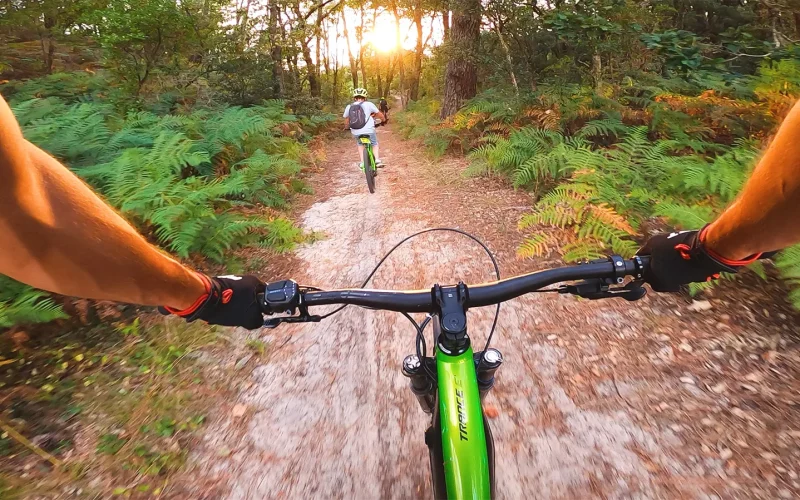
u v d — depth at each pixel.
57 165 0.74
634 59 8.44
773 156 0.73
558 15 7.80
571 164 5.39
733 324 3.45
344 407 3.12
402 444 2.81
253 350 3.69
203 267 4.91
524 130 7.17
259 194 6.80
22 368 3.30
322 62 39.66
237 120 7.87
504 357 3.45
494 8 8.93
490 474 1.78
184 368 3.46
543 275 1.48
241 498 2.52
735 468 2.43
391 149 12.76
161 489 2.55
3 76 11.14
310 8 19.31
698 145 5.73
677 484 2.39
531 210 6.02
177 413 3.05
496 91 10.22
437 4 11.95
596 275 1.39
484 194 6.90
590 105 7.46
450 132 9.98
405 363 1.88
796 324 3.35
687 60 7.59
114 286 0.78
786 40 7.66
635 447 2.63
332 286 4.72
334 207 7.22
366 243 5.64
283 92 15.82
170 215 4.46
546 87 8.50
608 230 4.43
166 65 11.35
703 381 3.01
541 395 3.07
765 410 2.73
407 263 5.04
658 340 3.42
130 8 9.94
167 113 9.70
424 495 2.50
